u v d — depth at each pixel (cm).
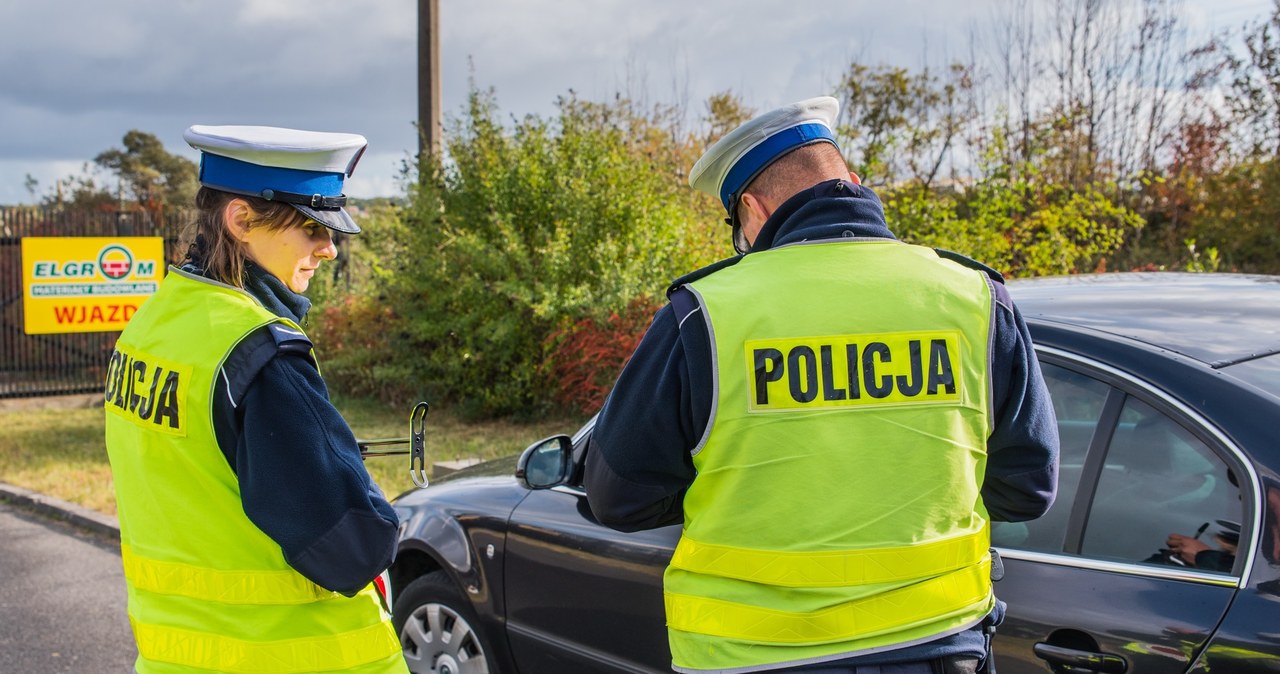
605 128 942
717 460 160
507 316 844
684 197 927
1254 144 1080
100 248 1193
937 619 159
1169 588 183
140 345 174
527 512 304
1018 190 755
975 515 167
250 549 165
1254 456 179
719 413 158
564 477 290
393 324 967
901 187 816
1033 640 195
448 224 912
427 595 336
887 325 159
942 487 158
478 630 319
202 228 174
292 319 180
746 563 160
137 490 172
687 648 167
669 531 262
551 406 861
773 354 157
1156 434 194
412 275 923
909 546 156
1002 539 210
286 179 173
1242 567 175
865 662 155
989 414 164
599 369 790
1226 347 202
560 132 899
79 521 646
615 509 170
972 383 161
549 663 295
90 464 795
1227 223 1070
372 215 1034
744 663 159
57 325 1170
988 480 172
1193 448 188
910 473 156
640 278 807
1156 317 221
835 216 168
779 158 175
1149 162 1109
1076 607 192
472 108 932
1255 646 167
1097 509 198
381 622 180
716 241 831
